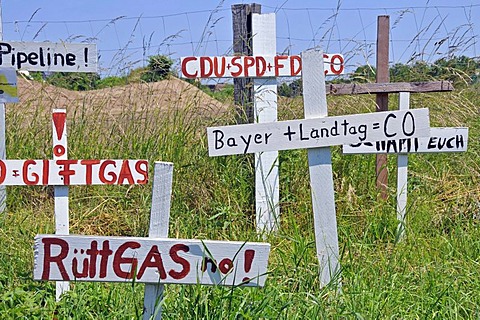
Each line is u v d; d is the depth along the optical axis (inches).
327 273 154.9
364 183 224.1
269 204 196.7
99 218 204.7
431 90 213.2
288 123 160.2
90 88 258.5
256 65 208.1
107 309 134.0
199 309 119.7
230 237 191.5
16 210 211.2
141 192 211.0
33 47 204.7
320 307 127.0
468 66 259.4
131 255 109.7
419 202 211.3
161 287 112.8
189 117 231.9
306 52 159.6
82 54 207.9
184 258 110.2
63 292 138.7
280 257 163.0
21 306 133.5
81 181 145.3
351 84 216.8
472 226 198.1
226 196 213.8
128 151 223.9
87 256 109.3
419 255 173.5
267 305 127.1
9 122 234.1
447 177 231.6
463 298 143.9
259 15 211.9
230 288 132.1
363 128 157.6
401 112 155.7
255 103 212.5
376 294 141.5
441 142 199.8
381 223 195.9
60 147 147.4
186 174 218.1
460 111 248.5
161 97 237.8
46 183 144.7
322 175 160.2
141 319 128.3
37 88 248.5
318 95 160.1
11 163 143.8
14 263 159.0
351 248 175.8
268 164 210.2
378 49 222.7
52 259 108.8
